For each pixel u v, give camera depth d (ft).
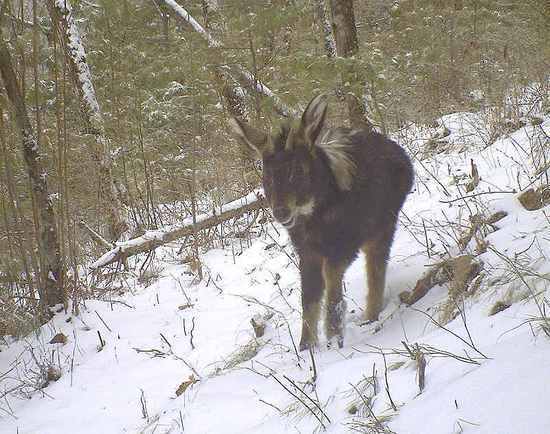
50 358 18.75
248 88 30.55
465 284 14.64
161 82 32.09
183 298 21.53
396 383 10.69
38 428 15.02
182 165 32.89
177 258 26.35
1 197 22.44
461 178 22.53
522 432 7.21
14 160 23.45
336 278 16.07
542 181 18.34
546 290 11.44
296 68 28.89
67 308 21.42
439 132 29.81
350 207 15.83
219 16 34.83
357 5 53.72
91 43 35.22
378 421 9.32
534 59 33.73
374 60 32.96
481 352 10.17
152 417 14.30
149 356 17.90
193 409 13.80
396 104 33.91
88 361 18.26
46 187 21.03
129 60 32.55
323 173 15.33
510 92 30.37
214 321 19.19
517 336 9.93
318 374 13.01
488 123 28.40
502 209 17.54
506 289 12.67
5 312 21.31
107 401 15.81
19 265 22.13
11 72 20.51
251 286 21.18
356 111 29.99
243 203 26.35
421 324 14.88
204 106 32.76
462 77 37.99
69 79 29.30
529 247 13.47
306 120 15.05
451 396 8.89
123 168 31.55
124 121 33.71
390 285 17.61
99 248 28.12
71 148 31.37
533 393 7.82
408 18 45.52
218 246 26.23
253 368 15.20
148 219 30.32
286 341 16.65
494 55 39.55
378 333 15.72
